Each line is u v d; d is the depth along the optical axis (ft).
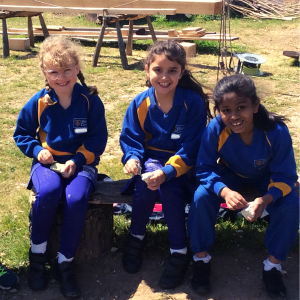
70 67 8.31
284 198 7.94
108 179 10.21
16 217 10.91
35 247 8.41
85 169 8.72
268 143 8.05
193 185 8.90
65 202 8.24
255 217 7.58
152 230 10.19
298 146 15.33
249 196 8.70
